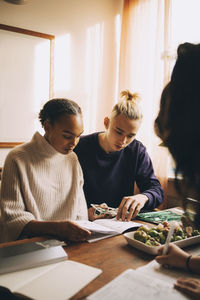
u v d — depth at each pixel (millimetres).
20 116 2543
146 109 2625
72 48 2824
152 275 788
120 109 1587
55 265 838
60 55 2758
